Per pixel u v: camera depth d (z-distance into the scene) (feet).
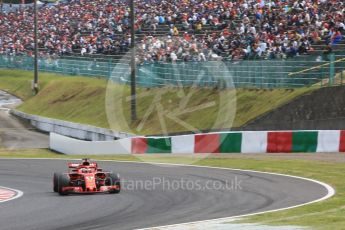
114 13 563.89
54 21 638.94
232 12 406.82
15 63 647.97
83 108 421.18
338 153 246.47
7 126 443.32
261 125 286.05
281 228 101.45
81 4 638.94
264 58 332.80
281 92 297.74
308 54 315.58
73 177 158.51
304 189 159.33
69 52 545.44
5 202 145.59
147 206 134.92
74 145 293.02
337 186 164.45
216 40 378.94
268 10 372.99
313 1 359.25
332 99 273.54
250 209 129.49
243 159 233.76
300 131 253.03
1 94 583.17
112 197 149.28
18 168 223.92
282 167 206.69
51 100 473.67
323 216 115.65
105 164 229.86
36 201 145.89
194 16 435.53
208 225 106.32
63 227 110.01
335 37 312.50
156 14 481.05
